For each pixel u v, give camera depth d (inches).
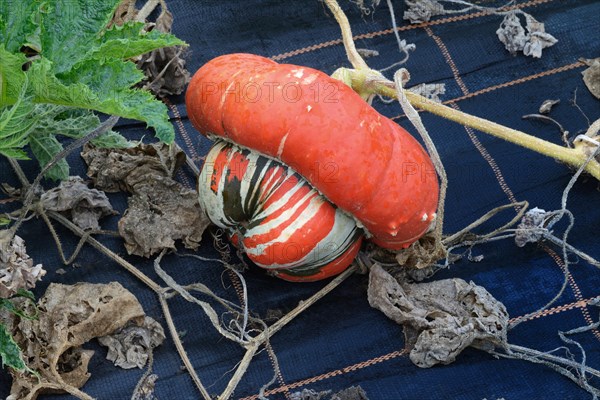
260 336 64.1
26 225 68.8
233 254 69.4
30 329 61.7
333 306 67.6
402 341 66.3
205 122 61.6
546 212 70.7
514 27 82.4
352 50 68.3
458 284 67.1
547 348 67.1
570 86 81.4
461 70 81.7
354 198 59.1
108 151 71.1
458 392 64.4
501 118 79.4
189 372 63.5
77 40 61.1
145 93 57.9
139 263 68.3
